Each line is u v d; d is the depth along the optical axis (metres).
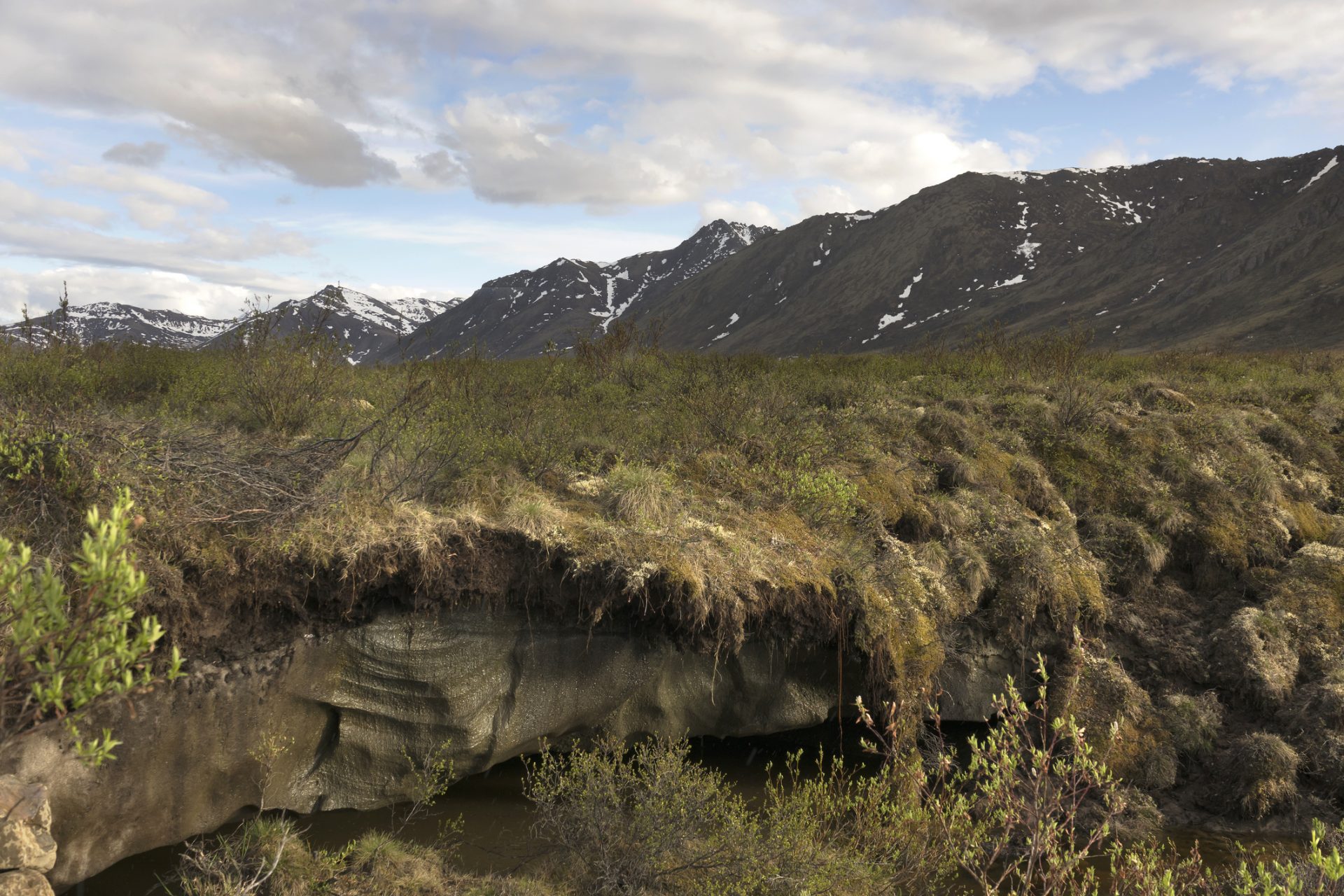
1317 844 4.05
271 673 5.51
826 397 10.92
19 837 4.12
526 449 7.63
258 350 8.10
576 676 6.48
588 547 6.36
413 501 6.33
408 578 5.82
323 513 5.81
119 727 4.86
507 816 6.08
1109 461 9.84
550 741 6.57
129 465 5.43
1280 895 4.42
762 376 11.73
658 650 6.59
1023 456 9.74
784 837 5.50
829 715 7.20
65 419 5.71
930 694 7.24
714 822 5.67
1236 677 7.70
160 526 5.16
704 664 6.76
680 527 6.91
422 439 7.17
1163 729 7.32
